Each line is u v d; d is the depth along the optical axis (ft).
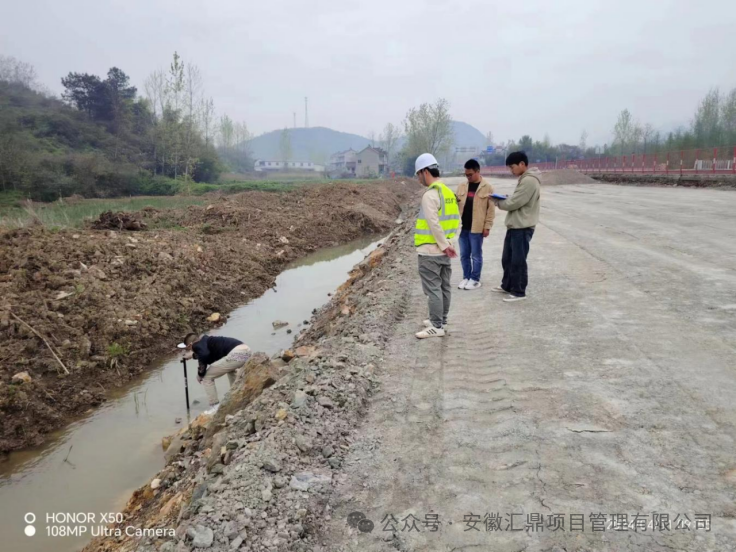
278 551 8.66
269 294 41.57
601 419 12.05
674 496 9.31
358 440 12.24
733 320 17.62
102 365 25.49
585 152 253.65
